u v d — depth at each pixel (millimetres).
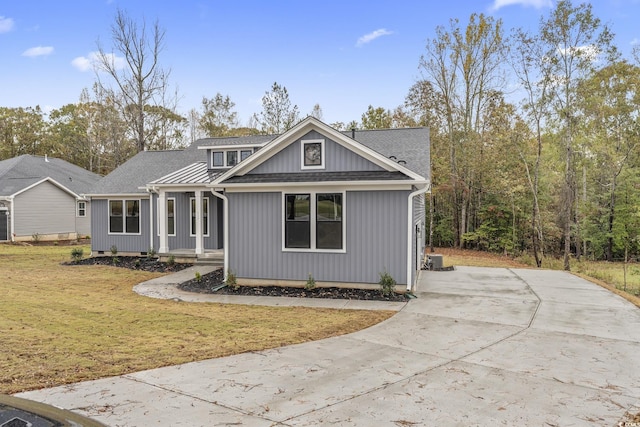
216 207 17203
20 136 48469
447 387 4902
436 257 16062
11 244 24375
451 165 28469
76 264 17062
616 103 23797
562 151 22547
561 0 18578
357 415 4145
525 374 5367
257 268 11852
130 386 4828
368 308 9359
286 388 4832
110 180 19734
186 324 7867
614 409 4348
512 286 12156
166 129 43062
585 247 26953
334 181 10703
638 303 9875
